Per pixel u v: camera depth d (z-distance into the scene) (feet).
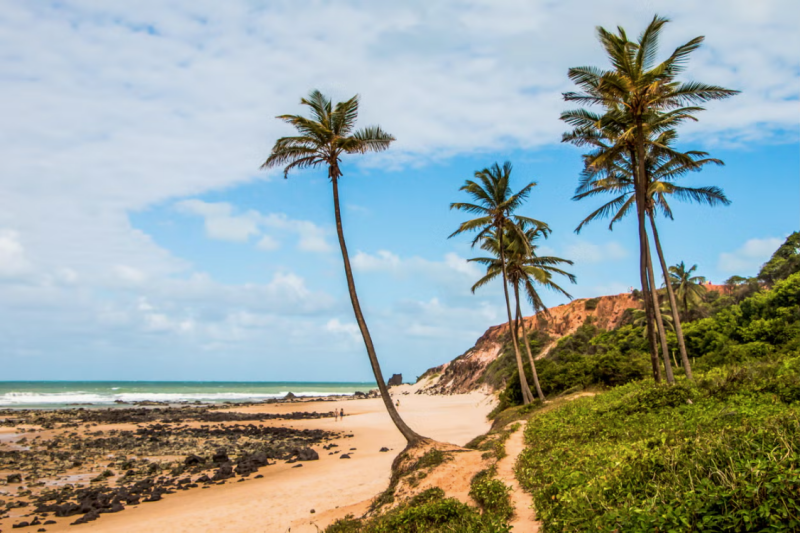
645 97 72.18
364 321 71.67
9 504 69.62
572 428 57.77
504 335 343.05
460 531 31.73
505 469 49.01
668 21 68.85
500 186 111.14
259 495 72.84
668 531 18.84
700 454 25.44
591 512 24.61
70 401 318.86
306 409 254.68
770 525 17.11
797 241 208.74
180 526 59.36
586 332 261.65
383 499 54.34
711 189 85.87
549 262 127.85
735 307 172.45
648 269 86.58
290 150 70.38
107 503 68.69
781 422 26.71
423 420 167.84
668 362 82.07
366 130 71.82
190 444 127.75
